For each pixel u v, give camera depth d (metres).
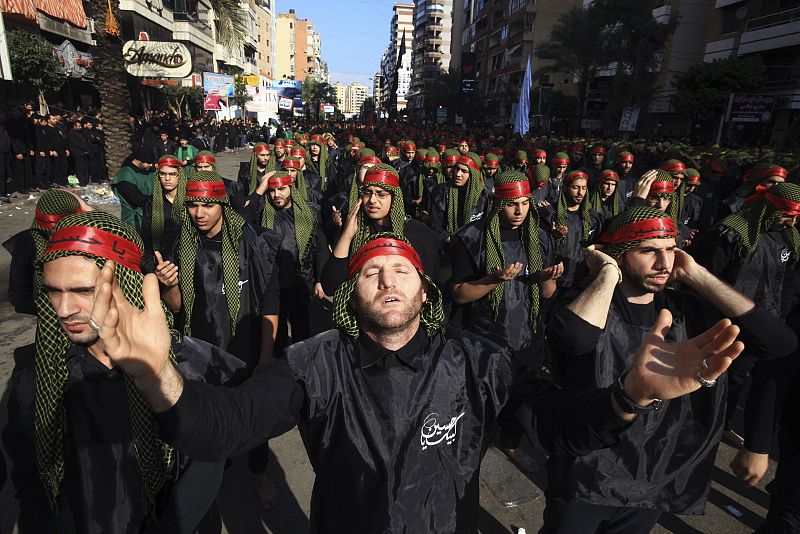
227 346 2.94
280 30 128.25
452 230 6.06
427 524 1.43
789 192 3.25
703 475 1.95
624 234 1.93
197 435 1.17
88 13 22.58
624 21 32.28
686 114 28.98
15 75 15.18
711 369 1.22
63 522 1.63
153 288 1.18
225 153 31.14
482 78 75.19
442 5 115.19
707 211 7.77
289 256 3.18
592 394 1.49
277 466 3.45
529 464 3.46
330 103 125.69
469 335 1.60
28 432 1.64
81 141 13.64
